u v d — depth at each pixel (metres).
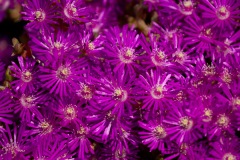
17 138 0.64
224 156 0.61
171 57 0.66
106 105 0.62
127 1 0.82
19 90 0.65
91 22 0.73
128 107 0.62
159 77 0.63
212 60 0.67
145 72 0.64
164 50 0.66
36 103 0.65
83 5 0.72
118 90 0.62
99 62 0.65
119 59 0.64
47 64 0.63
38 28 0.67
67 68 0.64
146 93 0.62
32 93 0.65
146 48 0.64
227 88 0.62
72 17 0.67
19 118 0.66
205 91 0.63
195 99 0.62
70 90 0.63
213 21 0.67
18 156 0.62
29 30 0.71
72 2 0.69
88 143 0.64
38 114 0.64
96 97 0.63
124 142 0.64
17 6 0.80
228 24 0.67
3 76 0.69
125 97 0.62
